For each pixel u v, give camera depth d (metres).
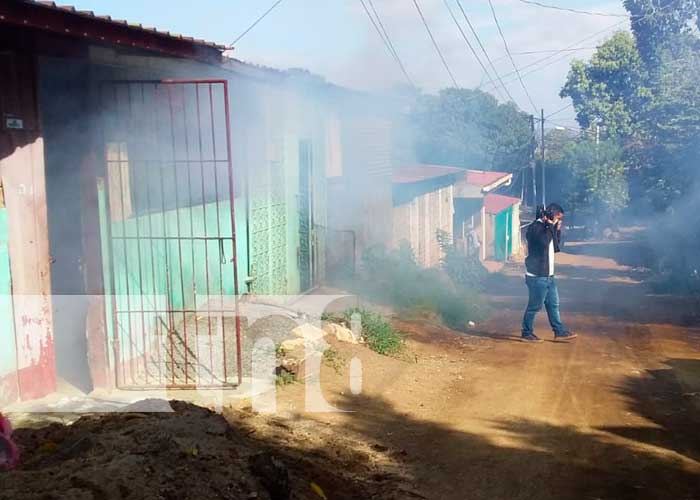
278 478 4.25
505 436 6.52
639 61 37.25
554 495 5.25
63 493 3.45
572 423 6.93
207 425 4.71
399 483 5.33
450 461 5.87
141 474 3.79
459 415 7.14
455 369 9.09
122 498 3.57
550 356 10.05
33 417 5.64
